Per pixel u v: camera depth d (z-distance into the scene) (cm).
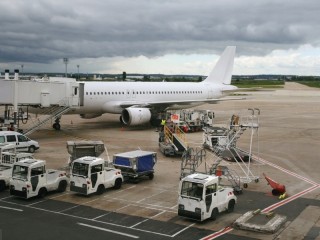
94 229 2002
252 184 2869
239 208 2344
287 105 10194
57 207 2342
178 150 3681
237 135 3181
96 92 5162
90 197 2545
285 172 3231
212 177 2166
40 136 4800
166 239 1883
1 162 2991
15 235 1911
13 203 2412
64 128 5516
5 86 4188
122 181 2773
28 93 4325
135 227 2034
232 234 1952
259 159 3719
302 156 3853
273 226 1994
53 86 4547
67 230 1983
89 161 2542
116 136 4856
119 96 5472
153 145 4288
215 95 7006
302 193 2652
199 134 5212
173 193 2634
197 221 2131
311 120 6800
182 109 6712
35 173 2486
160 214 2236
